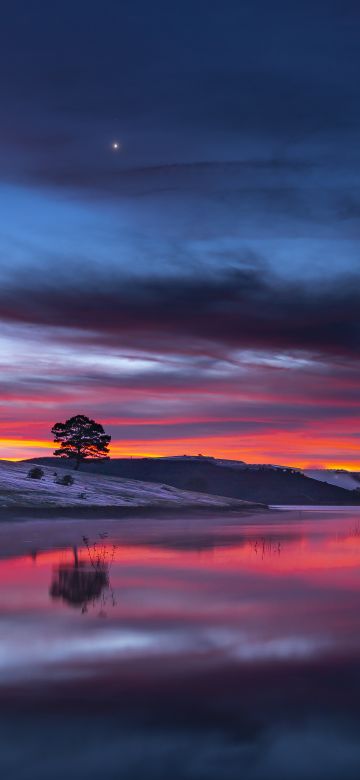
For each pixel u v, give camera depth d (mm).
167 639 14578
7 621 16391
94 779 8070
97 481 119500
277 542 44312
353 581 24281
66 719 9812
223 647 13898
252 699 10648
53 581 23703
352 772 8242
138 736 9203
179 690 11078
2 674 11945
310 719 9797
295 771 8227
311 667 12430
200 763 8438
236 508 115500
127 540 44031
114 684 11391
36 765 8406
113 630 15422
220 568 28109
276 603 19172
